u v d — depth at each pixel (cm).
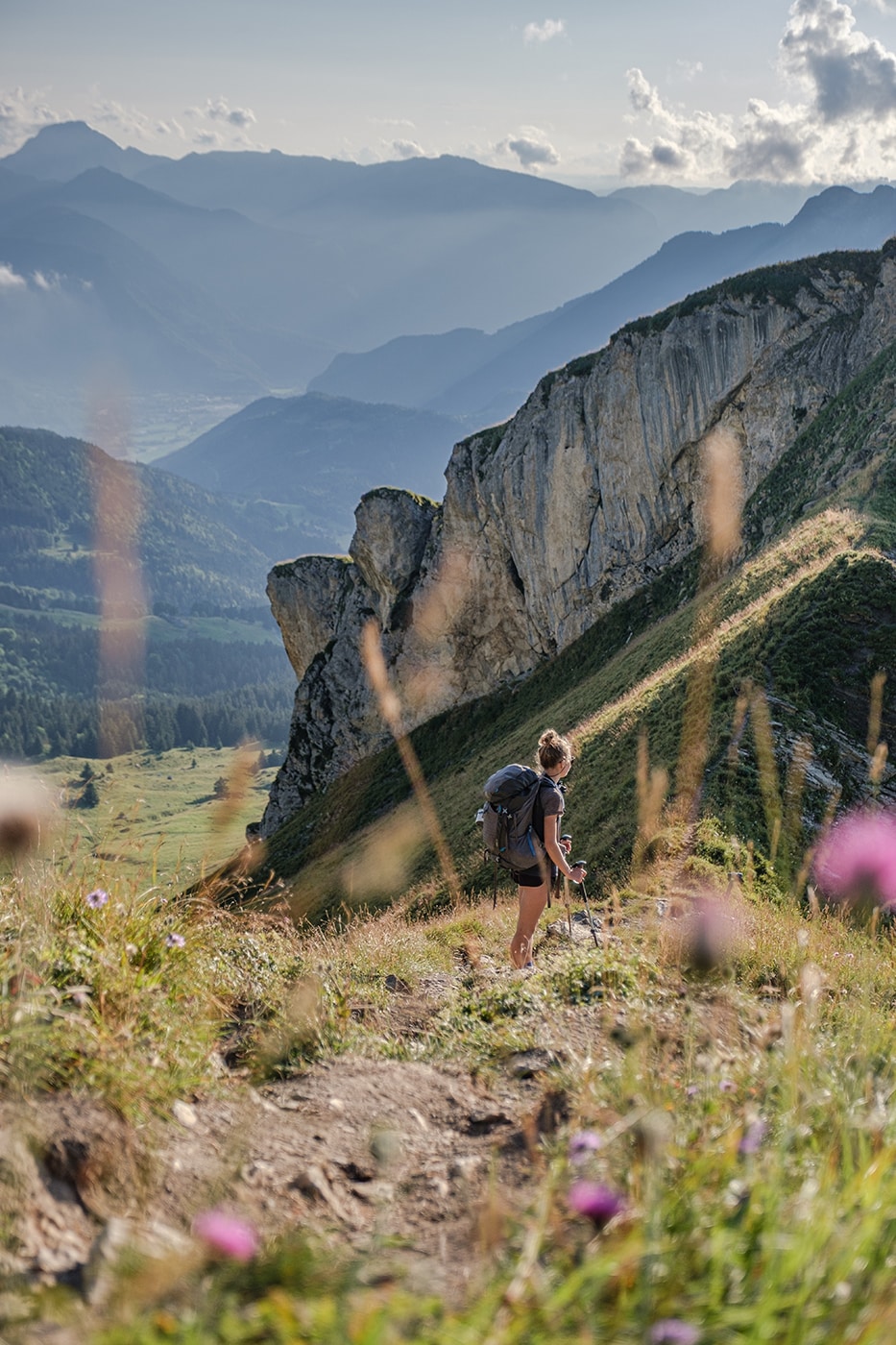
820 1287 199
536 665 8200
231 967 578
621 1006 506
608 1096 362
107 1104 319
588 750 3097
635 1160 266
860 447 5144
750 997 530
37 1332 196
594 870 2058
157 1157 308
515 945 778
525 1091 433
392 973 732
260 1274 218
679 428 7038
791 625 2650
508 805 771
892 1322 183
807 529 4053
